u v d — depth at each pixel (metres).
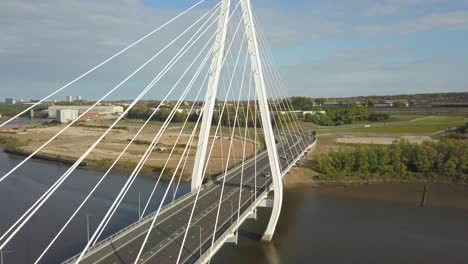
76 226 65.44
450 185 100.06
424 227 69.38
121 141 169.88
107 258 39.22
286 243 60.66
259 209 76.25
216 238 44.81
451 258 57.12
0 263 47.59
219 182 73.31
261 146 136.75
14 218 69.25
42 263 52.28
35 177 103.69
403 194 91.50
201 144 62.72
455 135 148.12
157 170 113.44
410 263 55.19
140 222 48.94
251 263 53.81
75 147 154.25
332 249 58.94
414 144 116.06
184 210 55.22
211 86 60.81
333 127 187.50
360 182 102.38
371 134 162.00
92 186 93.81
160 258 39.44
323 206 80.75
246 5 60.62
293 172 105.25
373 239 63.22
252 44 60.84
